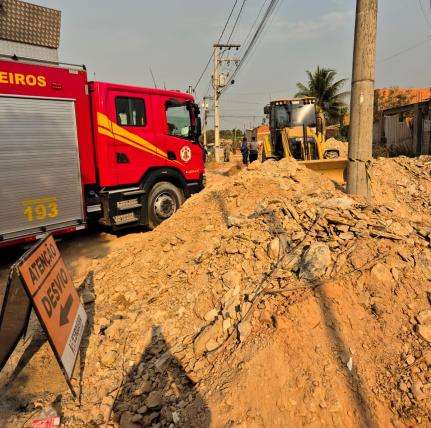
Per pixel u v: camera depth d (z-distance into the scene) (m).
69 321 3.51
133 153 7.77
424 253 3.67
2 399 3.32
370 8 5.03
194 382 3.04
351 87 5.42
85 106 7.04
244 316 3.35
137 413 2.97
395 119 22.80
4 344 3.35
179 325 3.74
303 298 3.25
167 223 5.89
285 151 12.12
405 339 2.98
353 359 2.88
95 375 3.46
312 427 2.55
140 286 4.62
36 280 3.12
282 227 4.33
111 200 7.53
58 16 6.86
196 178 9.11
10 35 6.39
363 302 3.25
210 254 4.45
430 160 9.34
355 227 4.03
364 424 2.55
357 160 5.44
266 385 2.77
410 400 2.64
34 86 6.29
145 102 7.93
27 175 6.32
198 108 9.09
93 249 7.48
